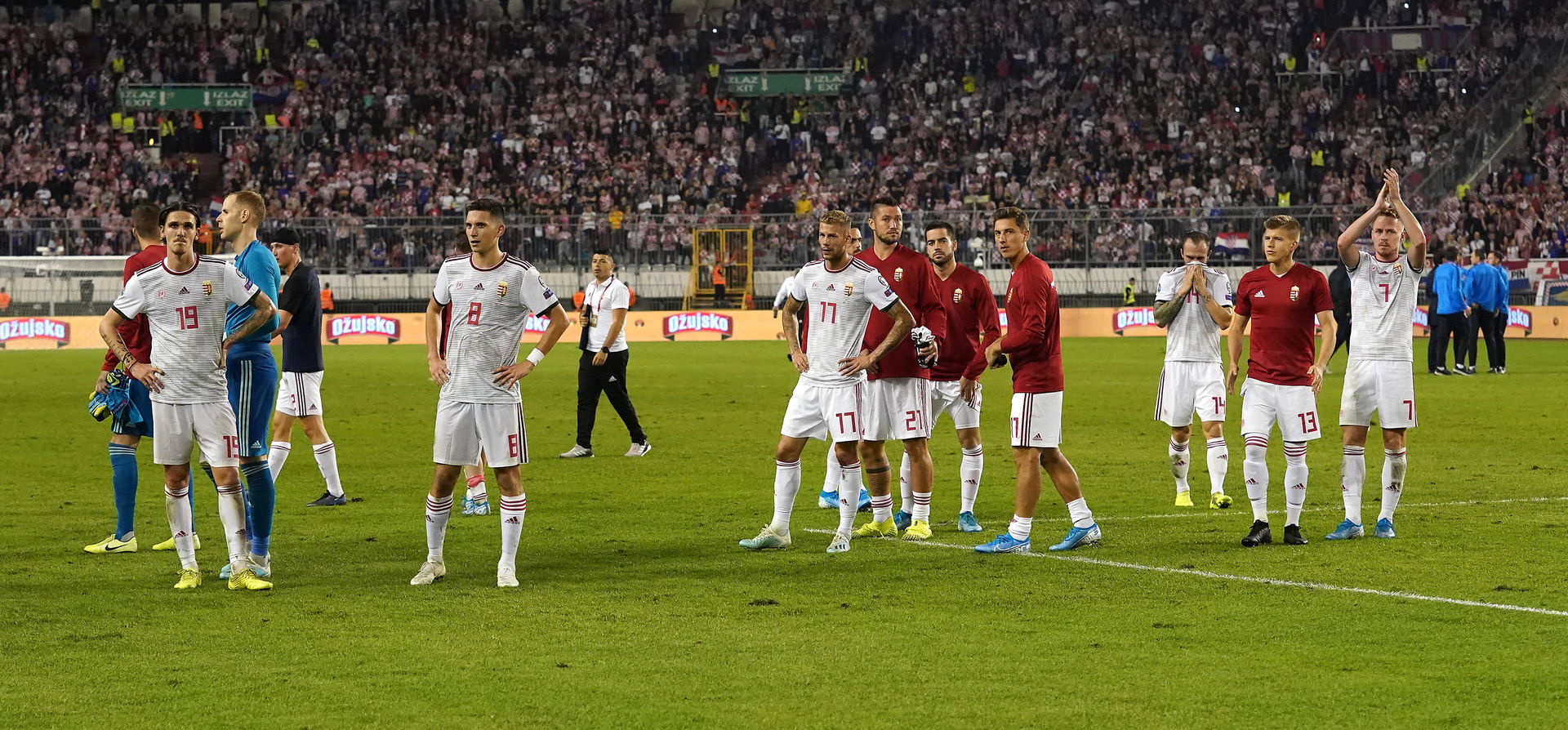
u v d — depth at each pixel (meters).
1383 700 7.03
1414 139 62.91
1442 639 8.30
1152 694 7.15
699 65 70.44
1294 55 68.69
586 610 9.24
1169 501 14.39
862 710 6.92
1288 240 11.64
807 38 69.75
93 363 38.09
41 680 7.45
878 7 71.19
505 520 10.15
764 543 11.64
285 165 61.62
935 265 12.85
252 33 69.31
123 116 63.53
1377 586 9.88
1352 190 60.56
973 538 12.19
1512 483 15.33
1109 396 26.75
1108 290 51.41
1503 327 31.72
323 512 13.79
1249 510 13.70
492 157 63.12
